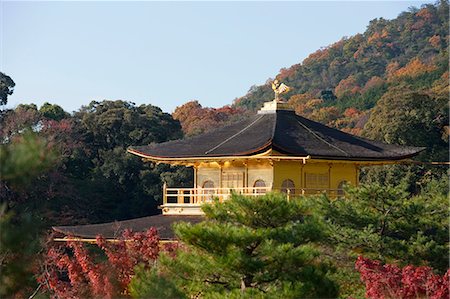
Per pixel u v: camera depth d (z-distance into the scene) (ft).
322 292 114.83
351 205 149.59
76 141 344.49
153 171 340.59
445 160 322.75
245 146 178.91
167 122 378.94
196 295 123.85
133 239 150.00
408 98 336.90
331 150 182.09
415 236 147.23
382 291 124.06
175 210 188.75
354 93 559.79
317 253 115.55
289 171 182.19
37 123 327.06
